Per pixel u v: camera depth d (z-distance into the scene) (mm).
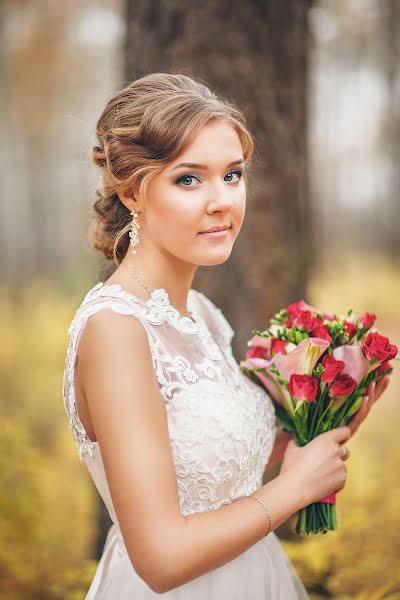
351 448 4969
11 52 11227
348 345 1753
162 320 1552
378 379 1824
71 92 11578
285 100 2920
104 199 1722
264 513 1448
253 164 2854
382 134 8227
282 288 2992
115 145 1559
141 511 1297
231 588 1584
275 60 2877
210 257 1544
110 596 1615
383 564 2736
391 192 9562
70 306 12133
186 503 1499
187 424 1477
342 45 7703
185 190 1509
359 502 3242
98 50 11312
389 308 10359
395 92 7461
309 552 2803
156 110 1503
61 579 3104
